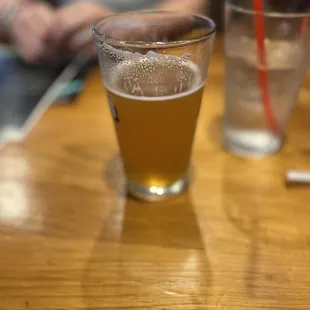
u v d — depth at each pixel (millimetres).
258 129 331
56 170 323
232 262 244
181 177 296
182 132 272
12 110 395
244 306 219
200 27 272
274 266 241
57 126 374
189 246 255
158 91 254
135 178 292
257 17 290
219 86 423
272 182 305
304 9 323
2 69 488
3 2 622
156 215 280
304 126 365
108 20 274
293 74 310
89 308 219
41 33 553
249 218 274
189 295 225
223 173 315
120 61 255
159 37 284
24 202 292
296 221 271
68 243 259
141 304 221
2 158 335
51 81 450
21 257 250
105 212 283
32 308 219
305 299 222
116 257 249
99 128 372
